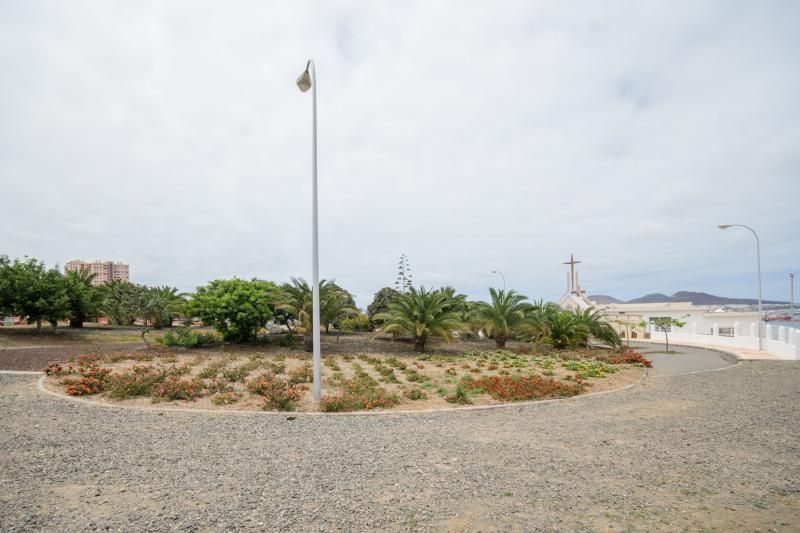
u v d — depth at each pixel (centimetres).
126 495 449
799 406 948
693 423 793
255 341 2247
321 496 451
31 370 1289
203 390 1075
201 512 409
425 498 447
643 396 1100
